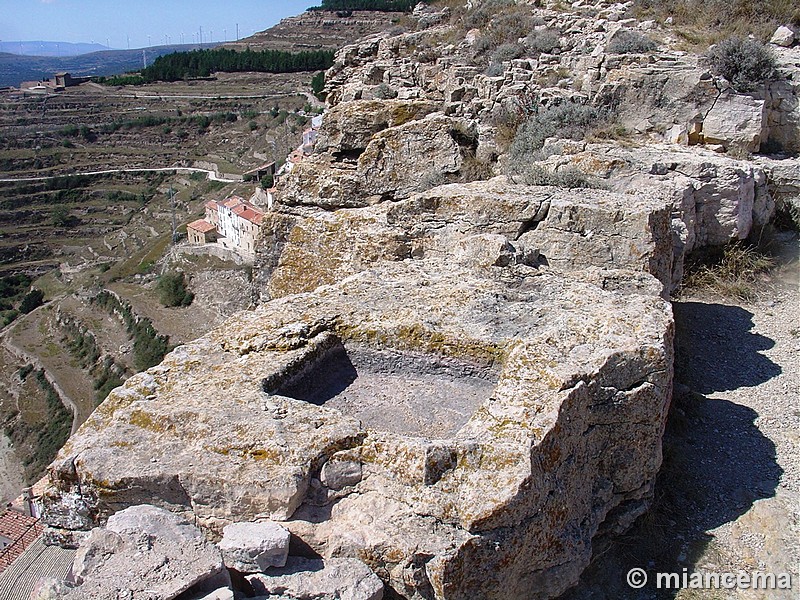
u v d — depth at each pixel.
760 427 7.85
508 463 4.72
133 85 143.25
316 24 155.25
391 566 4.64
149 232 84.19
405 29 32.72
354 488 4.98
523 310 6.82
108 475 5.00
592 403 5.61
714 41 18.19
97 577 3.97
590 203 9.29
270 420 5.22
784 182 13.64
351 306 7.02
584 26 22.41
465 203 9.84
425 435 5.74
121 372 46.00
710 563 5.93
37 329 56.88
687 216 11.66
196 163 104.00
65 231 91.94
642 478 6.04
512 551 4.70
